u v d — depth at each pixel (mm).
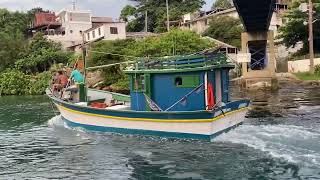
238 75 58656
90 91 26906
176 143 18766
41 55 70312
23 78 63344
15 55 75000
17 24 90000
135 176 14695
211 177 14078
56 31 81438
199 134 18656
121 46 50594
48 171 15930
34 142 21422
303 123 21672
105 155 17672
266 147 16750
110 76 46750
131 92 21703
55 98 25156
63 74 29484
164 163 15930
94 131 22453
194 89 19547
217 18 74000
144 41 47406
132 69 21750
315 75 50562
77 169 15961
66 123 24922
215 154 16547
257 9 38312
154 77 20672
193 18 81625
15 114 33625
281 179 13445
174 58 20078
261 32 50938
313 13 56906
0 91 62844
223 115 18984
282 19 69500
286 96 36625
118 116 20938
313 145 16719
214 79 19766
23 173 15844
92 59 47594
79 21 80562
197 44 45375
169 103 20375
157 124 19703
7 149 20078
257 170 14391
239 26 70875
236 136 18875
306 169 14055
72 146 19797
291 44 61906
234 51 60188
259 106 30453
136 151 17891
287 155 15523
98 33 72938
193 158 16266
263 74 48656
